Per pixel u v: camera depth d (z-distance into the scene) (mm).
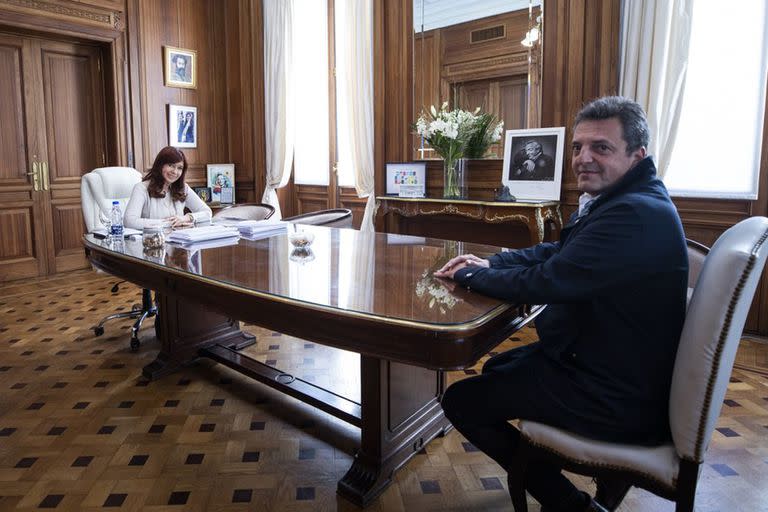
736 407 2670
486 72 4793
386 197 4867
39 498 1936
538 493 1515
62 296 4836
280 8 6383
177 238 2682
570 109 4285
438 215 4680
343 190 6262
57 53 5605
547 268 1417
